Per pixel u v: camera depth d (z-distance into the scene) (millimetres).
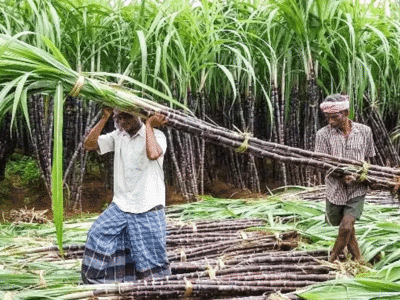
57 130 3855
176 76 8602
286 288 4586
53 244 5906
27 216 7344
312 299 4180
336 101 4984
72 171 8711
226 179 10227
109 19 7938
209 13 8664
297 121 9422
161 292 4281
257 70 9430
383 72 9906
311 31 8656
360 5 9750
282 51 8891
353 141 5086
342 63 9039
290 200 7816
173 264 4984
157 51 7184
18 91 3812
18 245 5801
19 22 7383
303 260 5355
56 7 7645
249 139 4664
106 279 4504
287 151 4781
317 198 8141
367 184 4988
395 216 6852
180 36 8273
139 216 4555
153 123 4406
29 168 9242
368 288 4234
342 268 4930
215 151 10141
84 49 7926
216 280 4504
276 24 8766
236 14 9320
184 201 8914
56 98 3986
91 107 8141
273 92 8742
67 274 4902
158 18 7484
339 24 9078
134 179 4566
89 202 8914
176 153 9344
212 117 9867
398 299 4078
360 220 6512
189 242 6008
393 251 5391
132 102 4293
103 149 4734
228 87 9242
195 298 4426
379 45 9969
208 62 8617
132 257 4555
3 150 8711
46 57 4141
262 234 6227
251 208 7469
